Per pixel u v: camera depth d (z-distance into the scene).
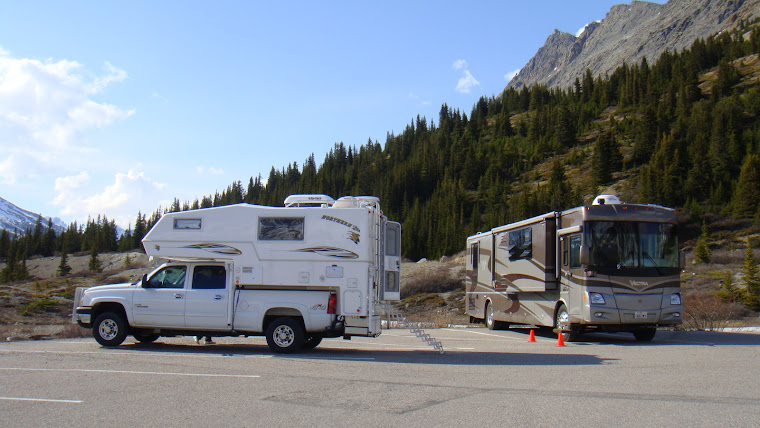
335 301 12.72
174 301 13.13
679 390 8.18
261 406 7.19
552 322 17.50
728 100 107.88
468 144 139.38
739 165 84.31
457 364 11.06
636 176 91.38
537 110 148.00
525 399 7.58
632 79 146.25
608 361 11.47
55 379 9.09
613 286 15.63
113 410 6.99
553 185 96.44
